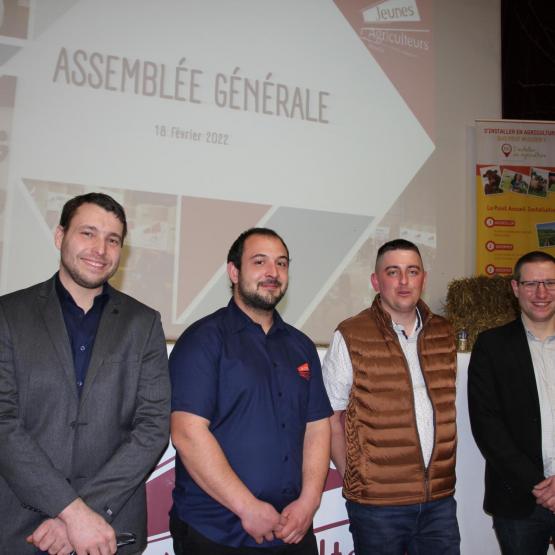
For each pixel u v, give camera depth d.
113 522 1.46
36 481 1.33
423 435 1.88
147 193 3.24
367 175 3.82
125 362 1.54
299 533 1.57
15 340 1.44
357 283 3.73
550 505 1.82
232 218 3.43
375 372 1.90
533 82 4.41
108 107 3.18
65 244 1.53
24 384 1.43
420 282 1.98
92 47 3.17
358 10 3.90
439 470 1.87
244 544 1.56
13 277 2.94
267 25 3.62
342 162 3.76
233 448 1.60
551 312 2.03
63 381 1.45
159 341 1.63
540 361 2.04
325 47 3.78
